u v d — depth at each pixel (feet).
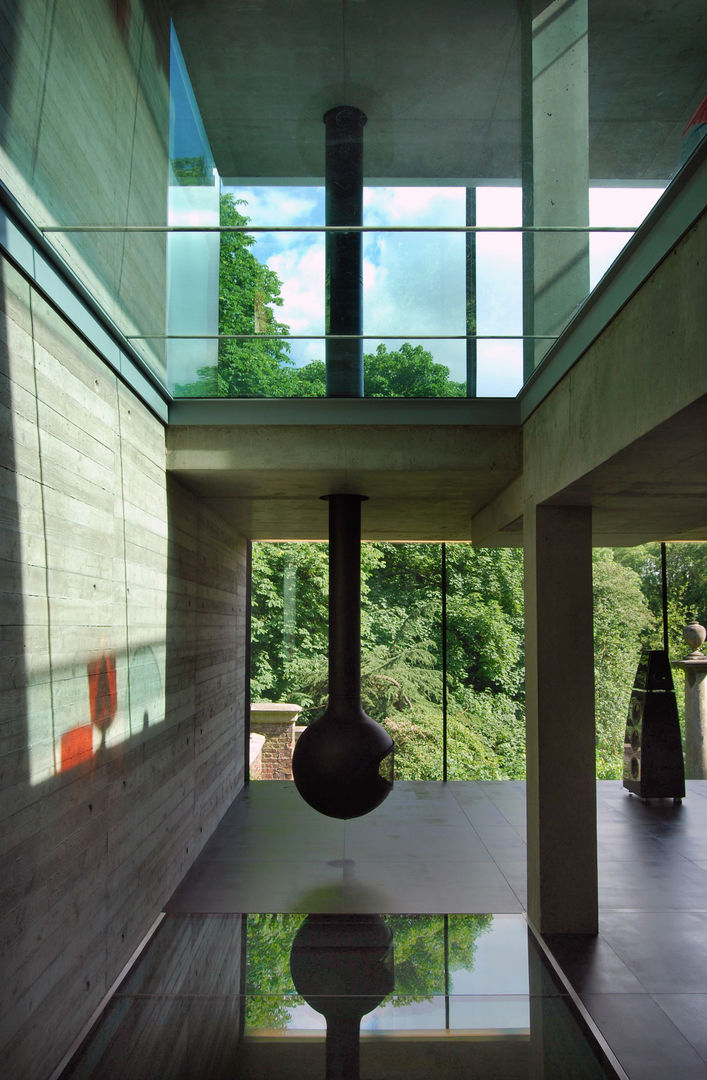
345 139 13.89
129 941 13.84
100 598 12.47
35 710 9.78
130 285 13.43
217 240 14.74
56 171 10.03
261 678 33.27
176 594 18.08
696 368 8.55
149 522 15.71
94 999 11.87
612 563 65.10
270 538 30.37
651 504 15.62
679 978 13.43
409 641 39.45
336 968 13.80
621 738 62.85
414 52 13.07
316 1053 10.96
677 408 9.07
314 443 17.11
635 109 10.58
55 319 10.65
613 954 14.40
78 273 11.10
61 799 10.59
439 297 14.38
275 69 13.50
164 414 16.70
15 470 9.35
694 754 36.35
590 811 15.46
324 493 20.56
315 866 19.69
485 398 16.96
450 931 15.57
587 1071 10.51
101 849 12.28
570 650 15.65
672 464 11.96
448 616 49.21
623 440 10.95
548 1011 12.30
